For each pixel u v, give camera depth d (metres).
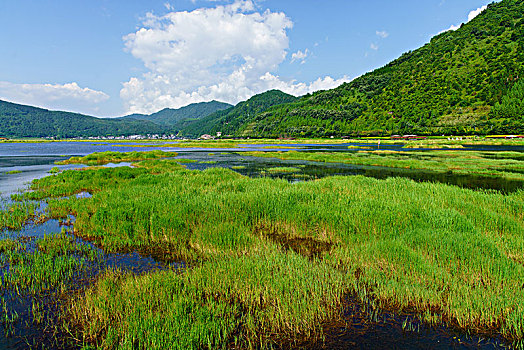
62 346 4.89
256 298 5.95
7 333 5.18
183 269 7.56
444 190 15.09
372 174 28.34
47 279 6.98
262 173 29.92
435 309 5.76
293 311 5.50
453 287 6.14
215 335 4.99
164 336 4.76
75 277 7.16
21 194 17.72
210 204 11.91
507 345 4.89
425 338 5.06
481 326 5.29
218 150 77.62
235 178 22.27
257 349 4.81
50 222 11.89
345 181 18.56
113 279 6.89
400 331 5.23
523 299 5.58
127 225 10.16
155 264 7.96
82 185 19.70
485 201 13.02
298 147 84.25
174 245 9.05
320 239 9.72
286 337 5.11
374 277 6.73
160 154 53.41
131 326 4.95
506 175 25.48
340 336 5.14
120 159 45.09
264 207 11.47
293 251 8.66
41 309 5.87
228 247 8.59
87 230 10.34
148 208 11.47
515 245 8.20
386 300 6.09
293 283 6.36
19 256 8.09
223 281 6.48
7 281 6.87
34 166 35.62
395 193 14.07
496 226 9.74
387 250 7.71
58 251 8.72
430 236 8.34
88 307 5.67
